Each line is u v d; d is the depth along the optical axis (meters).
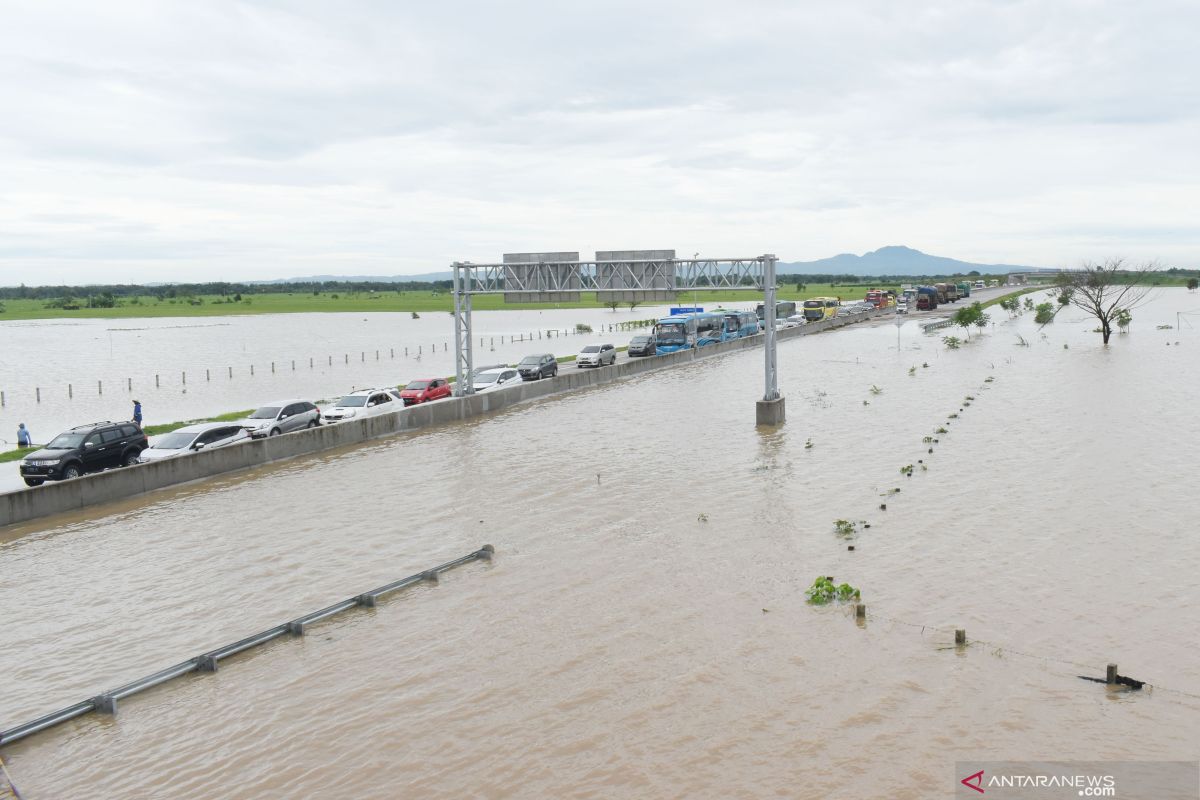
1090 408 40.72
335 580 20.34
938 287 143.12
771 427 39.66
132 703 14.66
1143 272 102.44
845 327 107.62
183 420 46.72
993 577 19.14
